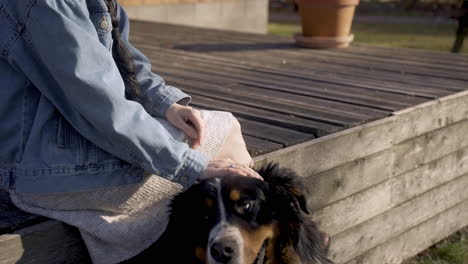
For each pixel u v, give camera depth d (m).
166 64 5.89
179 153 2.35
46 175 2.30
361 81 5.21
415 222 4.44
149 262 2.59
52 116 2.35
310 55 6.57
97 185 2.35
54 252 2.51
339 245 3.86
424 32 14.97
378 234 4.15
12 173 2.38
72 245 2.57
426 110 4.24
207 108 4.22
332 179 3.66
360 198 3.91
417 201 4.40
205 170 2.42
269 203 2.52
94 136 2.31
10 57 2.29
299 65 5.96
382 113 4.09
